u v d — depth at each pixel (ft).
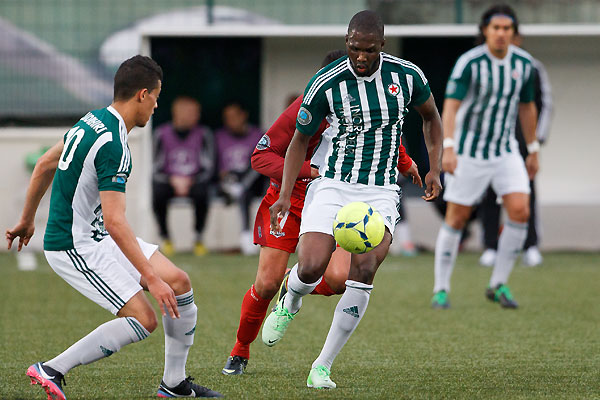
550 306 90.74
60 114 153.79
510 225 89.30
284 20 157.58
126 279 48.08
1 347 68.85
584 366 61.16
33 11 164.86
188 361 63.41
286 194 53.16
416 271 120.57
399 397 51.03
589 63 152.15
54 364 47.85
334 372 59.21
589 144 152.87
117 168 46.47
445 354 66.03
